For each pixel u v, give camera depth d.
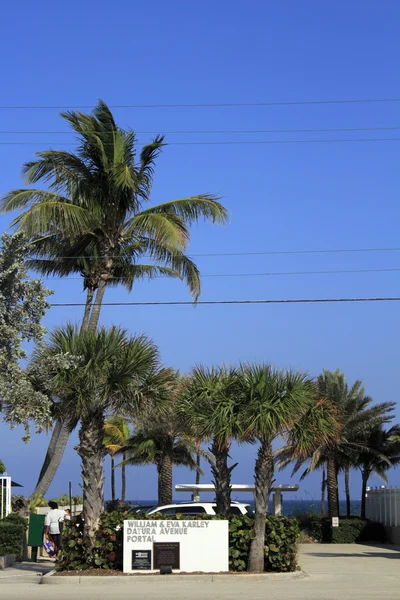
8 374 15.70
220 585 16.88
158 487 37.06
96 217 28.41
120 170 27.41
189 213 28.94
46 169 28.12
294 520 19.03
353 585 16.81
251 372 18.66
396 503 36.31
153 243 29.42
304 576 18.41
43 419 15.59
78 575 17.80
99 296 28.50
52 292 16.30
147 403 18.61
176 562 18.09
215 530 18.31
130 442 37.38
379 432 40.25
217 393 18.84
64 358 17.39
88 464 18.77
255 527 18.55
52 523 23.22
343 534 38.25
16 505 28.05
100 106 27.97
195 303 26.36
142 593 15.48
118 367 18.30
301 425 18.52
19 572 20.16
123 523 18.34
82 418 18.88
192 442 38.12
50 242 29.75
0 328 15.46
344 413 39.44
